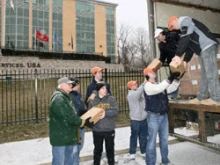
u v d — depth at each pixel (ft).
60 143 9.48
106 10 112.37
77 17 105.29
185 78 12.37
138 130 13.87
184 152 14.64
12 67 65.77
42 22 97.04
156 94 10.86
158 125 11.21
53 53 76.38
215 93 8.82
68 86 10.14
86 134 20.94
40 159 14.02
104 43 111.45
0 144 18.10
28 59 68.69
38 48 92.07
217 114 9.39
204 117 9.12
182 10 18.63
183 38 9.11
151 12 16.56
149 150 11.23
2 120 25.18
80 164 13.69
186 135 10.59
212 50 9.13
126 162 13.48
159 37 13.39
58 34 100.89
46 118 26.76
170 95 12.62
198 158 13.46
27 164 13.10
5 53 70.38
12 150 16.31
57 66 74.84
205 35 9.21
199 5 19.58
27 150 16.22
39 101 36.19
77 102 12.65
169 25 9.92
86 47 107.14
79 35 105.60
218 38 21.43
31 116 28.07
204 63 9.21
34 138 19.90
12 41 91.04
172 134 11.18
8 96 39.81
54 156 9.65
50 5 99.04
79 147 12.65
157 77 16.05
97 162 11.76
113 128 11.71
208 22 20.63
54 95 9.75
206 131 9.37
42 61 71.82
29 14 94.22
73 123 9.41
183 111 10.69
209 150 14.90
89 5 107.96
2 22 90.79
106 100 11.66
